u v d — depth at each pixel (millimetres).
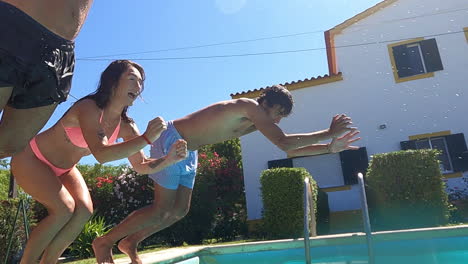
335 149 2502
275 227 6914
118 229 2814
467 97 9492
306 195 2881
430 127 9562
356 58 10359
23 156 2264
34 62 1122
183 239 7840
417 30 10164
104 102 2182
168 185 2910
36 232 2283
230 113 2852
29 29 1108
